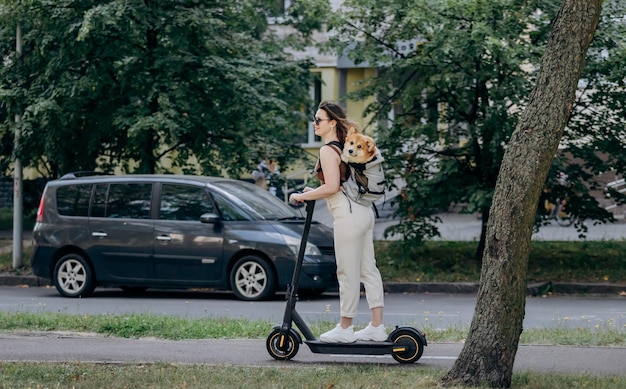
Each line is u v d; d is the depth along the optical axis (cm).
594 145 1934
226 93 2120
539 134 759
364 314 1466
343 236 895
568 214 2008
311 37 3056
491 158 1970
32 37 2062
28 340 1080
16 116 2086
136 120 2005
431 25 1859
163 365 902
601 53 1884
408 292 1872
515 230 766
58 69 2062
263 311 1484
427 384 784
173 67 2036
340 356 966
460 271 1953
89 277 1719
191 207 1683
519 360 948
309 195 891
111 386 797
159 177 1719
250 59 2203
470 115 2002
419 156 2027
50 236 1744
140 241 1689
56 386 791
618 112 1923
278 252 1623
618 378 830
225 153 2164
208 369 875
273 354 944
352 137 881
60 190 1756
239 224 1655
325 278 1633
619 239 2358
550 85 760
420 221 2023
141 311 1440
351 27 2031
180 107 2031
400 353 908
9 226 3131
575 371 887
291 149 2316
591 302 1697
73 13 2023
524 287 775
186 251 1666
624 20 1870
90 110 2116
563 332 1130
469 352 783
